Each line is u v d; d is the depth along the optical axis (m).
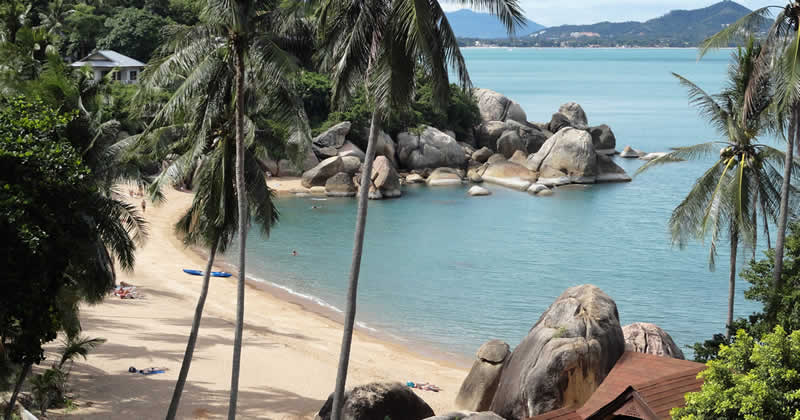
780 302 24.44
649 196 81.44
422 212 73.56
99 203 22.73
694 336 40.81
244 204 22.77
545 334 23.34
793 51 23.72
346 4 18.41
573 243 61.09
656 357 20.09
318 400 30.52
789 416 13.75
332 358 36.41
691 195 31.95
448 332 41.91
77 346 26.41
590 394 22.14
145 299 44.31
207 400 29.00
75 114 23.45
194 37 22.36
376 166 82.19
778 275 25.67
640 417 16.58
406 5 17.06
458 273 52.72
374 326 42.78
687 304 46.06
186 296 46.12
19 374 24.25
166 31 22.77
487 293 48.31
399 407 23.75
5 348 21.52
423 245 60.62
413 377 34.47
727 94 30.91
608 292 48.28
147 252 55.69
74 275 21.88
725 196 30.56
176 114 24.27
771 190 30.88
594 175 90.00
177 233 26.89
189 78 22.42
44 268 18.69
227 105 23.94
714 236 31.08
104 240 23.42
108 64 96.50
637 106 187.25
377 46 18.34
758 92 28.72
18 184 18.22
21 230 17.55
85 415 25.69
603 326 23.20
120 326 37.91
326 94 94.12
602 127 113.50
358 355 37.38
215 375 32.19
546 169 90.06
